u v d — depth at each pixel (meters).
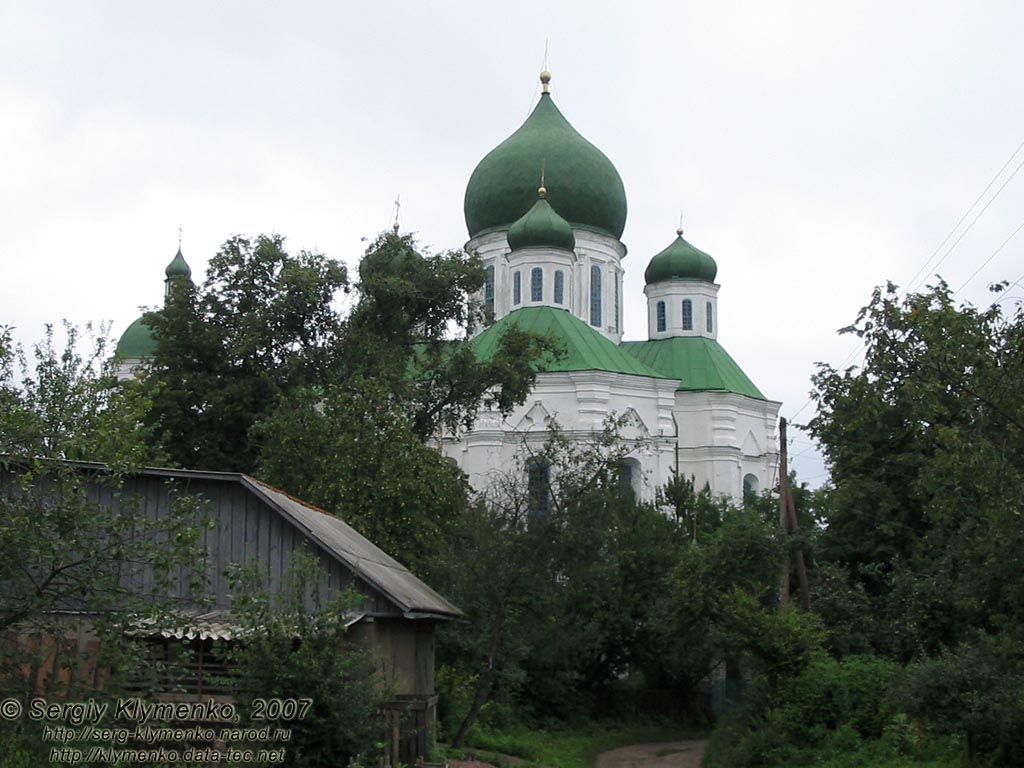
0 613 12.87
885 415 22.42
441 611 24.19
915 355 19.95
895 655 32.78
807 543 36.44
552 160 69.25
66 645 13.18
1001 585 24.03
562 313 61.88
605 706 43.81
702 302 72.06
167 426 42.69
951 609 32.00
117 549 12.62
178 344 44.00
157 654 20.20
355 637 22.25
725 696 42.94
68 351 24.06
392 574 25.92
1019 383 19.17
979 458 18.72
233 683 17.69
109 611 12.70
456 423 46.84
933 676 23.20
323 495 35.16
